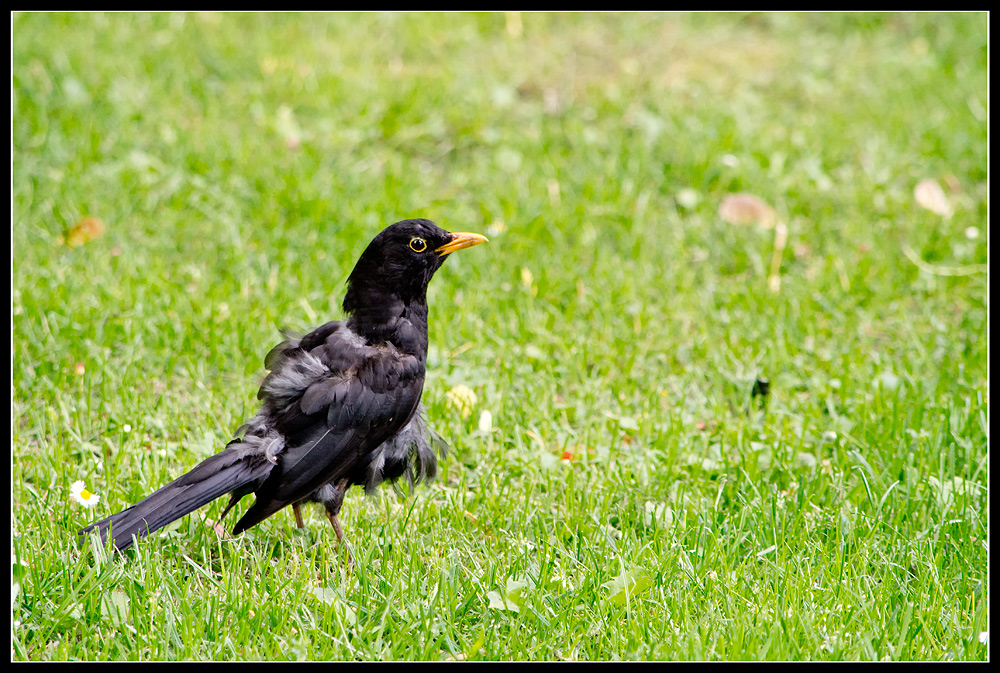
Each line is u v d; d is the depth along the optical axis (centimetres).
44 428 960
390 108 1551
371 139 1514
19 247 1228
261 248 1271
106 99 1533
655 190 1426
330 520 824
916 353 1127
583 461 944
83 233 1264
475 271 1245
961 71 1716
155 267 1214
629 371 1089
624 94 1631
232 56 1683
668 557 785
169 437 972
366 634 716
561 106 1606
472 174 1452
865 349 1137
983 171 1470
